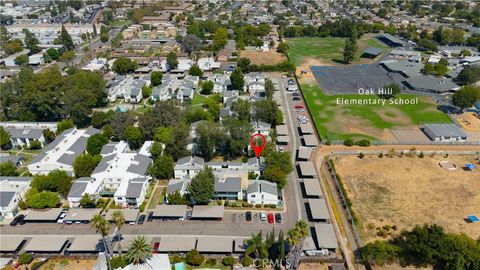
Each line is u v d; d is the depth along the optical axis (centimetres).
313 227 10288
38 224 10462
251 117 15762
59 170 11912
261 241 9144
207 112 16288
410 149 14175
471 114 17150
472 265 8412
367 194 11625
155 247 9512
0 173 12256
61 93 16488
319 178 12575
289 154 12812
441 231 9075
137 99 19012
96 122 15662
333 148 14400
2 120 16775
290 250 9125
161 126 14350
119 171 12119
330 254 9438
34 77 17188
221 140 13412
